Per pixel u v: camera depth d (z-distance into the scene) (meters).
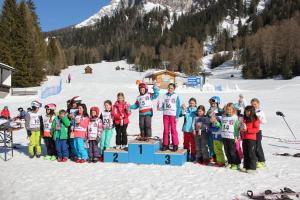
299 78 81.06
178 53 148.12
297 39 98.00
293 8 183.62
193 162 10.53
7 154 12.13
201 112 10.29
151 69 152.12
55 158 11.21
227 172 9.19
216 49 194.25
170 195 7.22
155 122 20.67
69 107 11.40
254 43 121.44
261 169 9.48
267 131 17.45
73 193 7.48
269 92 42.38
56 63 110.12
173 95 10.78
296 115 23.55
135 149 10.41
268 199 6.82
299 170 9.29
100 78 102.69
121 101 11.30
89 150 10.70
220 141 9.87
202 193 7.33
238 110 11.11
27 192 7.62
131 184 8.06
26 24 65.81
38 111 11.61
